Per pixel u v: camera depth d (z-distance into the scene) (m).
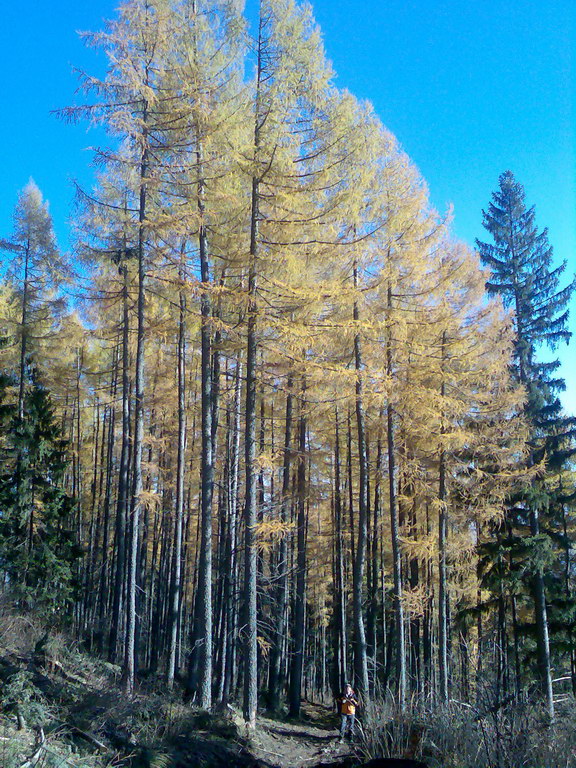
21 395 18.67
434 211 15.48
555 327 20.89
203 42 13.05
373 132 12.66
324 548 23.20
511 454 17.41
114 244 13.58
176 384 19.55
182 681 16.05
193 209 13.09
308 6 12.31
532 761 6.14
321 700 27.91
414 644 24.34
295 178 12.52
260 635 18.72
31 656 9.23
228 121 12.61
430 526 20.50
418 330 15.62
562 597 19.02
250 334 12.99
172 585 15.48
